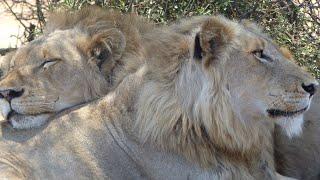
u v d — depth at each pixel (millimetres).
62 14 8516
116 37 7812
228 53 6762
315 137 7977
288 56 7312
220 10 10344
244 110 6848
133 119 7039
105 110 7188
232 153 6977
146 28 8117
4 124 7531
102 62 7930
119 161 7055
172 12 10414
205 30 6617
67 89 7734
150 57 7105
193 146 6898
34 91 7504
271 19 10523
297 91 6746
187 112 6836
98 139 7094
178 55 6898
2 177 6980
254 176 7188
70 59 7836
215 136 6848
